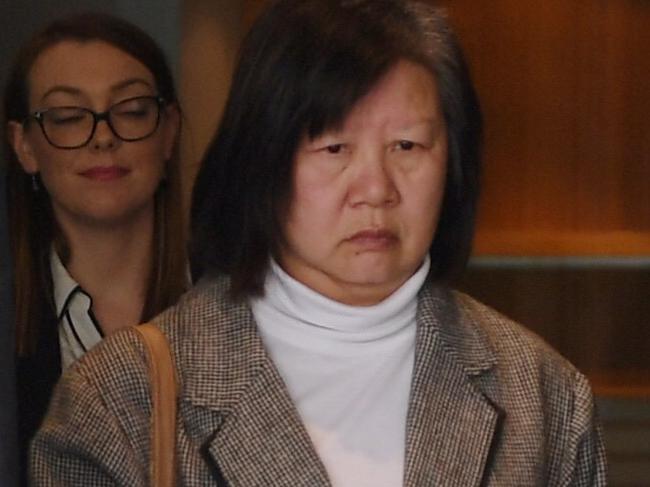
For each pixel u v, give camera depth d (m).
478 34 7.52
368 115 3.49
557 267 7.53
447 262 3.90
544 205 7.59
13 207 4.70
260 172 3.59
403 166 3.57
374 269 3.57
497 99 7.55
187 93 6.69
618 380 7.71
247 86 3.56
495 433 3.71
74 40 4.63
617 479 7.58
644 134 7.55
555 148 7.57
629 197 7.57
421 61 3.54
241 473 3.54
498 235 7.56
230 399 3.62
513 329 3.99
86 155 4.57
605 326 7.71
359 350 3.74
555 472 3.86
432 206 3.62
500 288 7.69
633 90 7.54
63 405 3.63
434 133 3.60
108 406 3.58
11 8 6.02
